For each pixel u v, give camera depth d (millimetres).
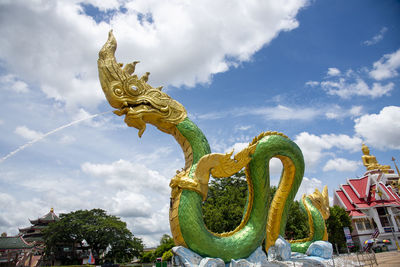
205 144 8633
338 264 12195
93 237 40750
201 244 7328
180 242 7441
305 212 12516
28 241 46469
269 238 9242
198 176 7922
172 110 8602
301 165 9562
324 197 13430
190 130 8578
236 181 27203
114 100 8102
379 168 45969
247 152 8500
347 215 36375
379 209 40000
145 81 8773
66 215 42656
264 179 8641
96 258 45062
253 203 8648
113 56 8414
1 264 32188
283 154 9172
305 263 9000
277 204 9531
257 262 7906
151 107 8344
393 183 42438
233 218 23438
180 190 7797
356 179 44094
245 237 8023
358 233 37562
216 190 26719
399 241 36562
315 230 11852
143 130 8289
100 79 8211
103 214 45312
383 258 19281
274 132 9250
